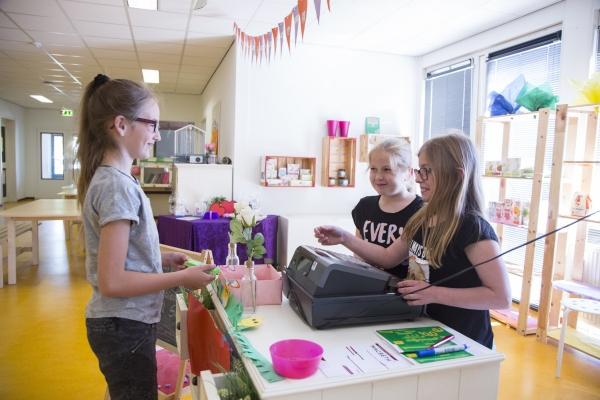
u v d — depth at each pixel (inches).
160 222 171.2
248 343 40.5
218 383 39.5
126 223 43.1
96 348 46.7
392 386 36.5
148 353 47.9
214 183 176.6
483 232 47.3
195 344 53.1
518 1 135.6
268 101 181.2
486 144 168.6
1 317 132.1
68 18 161.2
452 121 185.9
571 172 127.2
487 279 46.4
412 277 54.8
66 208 197.0
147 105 47.6
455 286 49.2
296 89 184.1
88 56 217.5
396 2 135.7
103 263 42.0
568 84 134.0
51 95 359.9
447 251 49.2
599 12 127.3
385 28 161.8
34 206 203.5
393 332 44.9
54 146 473.4
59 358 106.0
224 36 179.0
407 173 74.9
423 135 203.6
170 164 256.8
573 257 127.0
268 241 171.5
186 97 332.8
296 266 52.5
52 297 151.6
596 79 113.2
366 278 46.1
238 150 179.2
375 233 75.5
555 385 98.3
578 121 125.9
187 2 142.7
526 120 152.9
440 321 51.1
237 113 178.1
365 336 44.0
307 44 183.5
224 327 47.0
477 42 168.7
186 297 63.9
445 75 189.5
